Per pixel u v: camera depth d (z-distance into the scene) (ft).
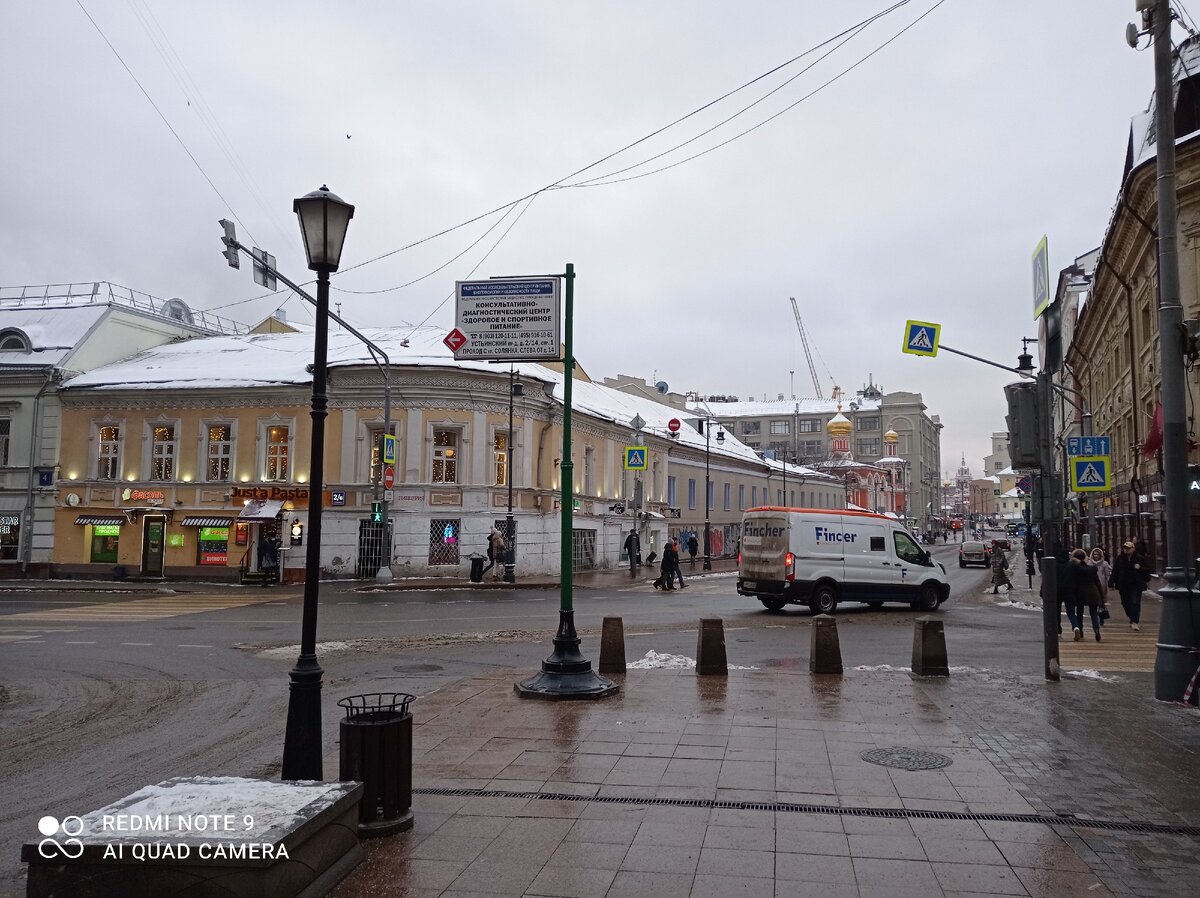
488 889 15.03
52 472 117.50
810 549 68.49
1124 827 18.10
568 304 34.88
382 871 15.79
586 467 135.74
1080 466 62.18
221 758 26.25
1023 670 39.81
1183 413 32.63
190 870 13.16
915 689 33.76
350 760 17.79
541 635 55.11
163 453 116.06
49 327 128.36
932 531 406.41
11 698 36.42
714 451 190.60
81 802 22.26
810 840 17.30
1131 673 38.73
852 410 399.65
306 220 21.42
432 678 39.22
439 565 106.32
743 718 28.37
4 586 101.91
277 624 62.03
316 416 20.67
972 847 16.93
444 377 107.14
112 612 71.56
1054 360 181.06
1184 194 70.69
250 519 106.11
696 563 160.56
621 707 30.22
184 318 150.10
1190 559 31.91
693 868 15.89
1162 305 33.35
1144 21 34.81
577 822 18.37
